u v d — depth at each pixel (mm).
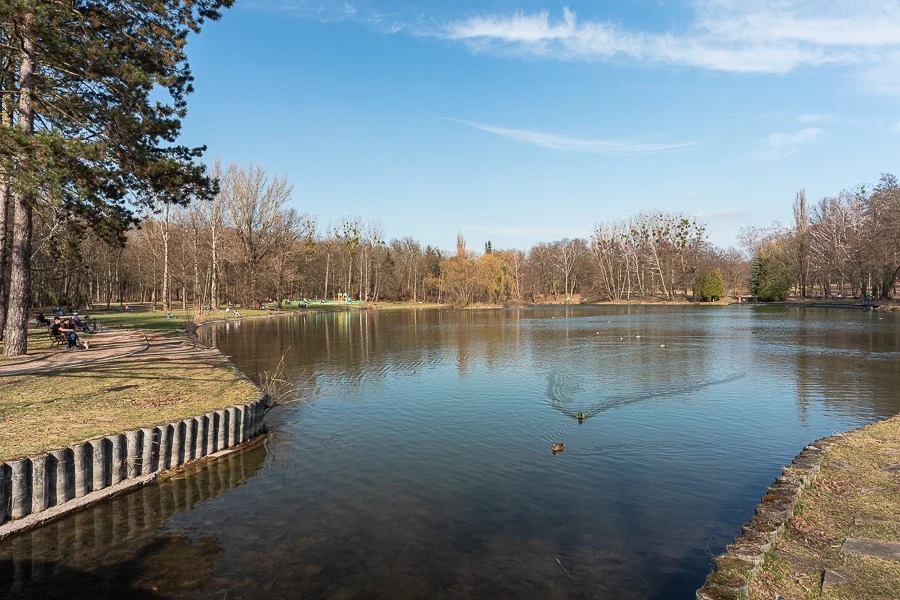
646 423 13719
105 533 8000
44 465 8398
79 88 14969
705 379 19609
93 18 13742
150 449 10148
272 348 29812
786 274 76312
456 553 7266
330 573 6797
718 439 12273
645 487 9516
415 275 96688
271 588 6480
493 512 8570
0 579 6797
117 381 14625
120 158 14758
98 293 66688
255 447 12164
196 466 10906
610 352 27656
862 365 22000
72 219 21234
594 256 95812
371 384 19359
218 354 21500
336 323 49812
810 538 6609
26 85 14320
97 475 9250
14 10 11914
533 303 90625
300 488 9719
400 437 12812
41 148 12383
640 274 94125
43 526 8195
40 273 37656
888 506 7387
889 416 14047
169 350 22078
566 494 9250
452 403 16281
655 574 6648
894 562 5898
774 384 18438
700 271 86312
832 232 67688
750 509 8547
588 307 80188
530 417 14484
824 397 16344
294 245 65688
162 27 14750
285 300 75188
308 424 14016
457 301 80562
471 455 11422
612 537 7656
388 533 7895
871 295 64125
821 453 9750
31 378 14516
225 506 8961
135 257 63625
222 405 12445
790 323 43750
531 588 6371
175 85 15547
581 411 15086
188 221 57719
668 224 92562
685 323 46562
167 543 7688
